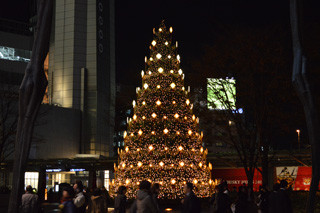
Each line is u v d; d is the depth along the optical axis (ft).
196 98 87.25
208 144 92.63
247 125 76.95
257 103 72.43
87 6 298.56
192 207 33.60
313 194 16.57
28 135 18.17
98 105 285.02
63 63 290.15
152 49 101.30
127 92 144.87
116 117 159.63
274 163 153.58
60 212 25.67
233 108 76.64
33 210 36.88
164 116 91.04
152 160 89.40
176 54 101.65
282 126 71.72
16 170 17.83
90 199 37.17
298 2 17.60
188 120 92.73
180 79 97.45
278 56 71.10
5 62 285.84
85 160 162.20
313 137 16.53
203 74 77.71
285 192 31.91
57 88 288.51
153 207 27.99
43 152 240.94
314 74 61.77
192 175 89.40
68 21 294.87
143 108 95.14
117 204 39.09
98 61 291.99
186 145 91.20
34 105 18.44
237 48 73.51
